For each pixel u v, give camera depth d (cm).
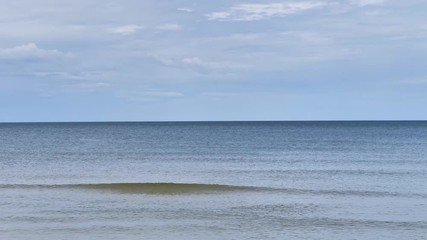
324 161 6131
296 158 6562
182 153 7438
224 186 3738
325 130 18625
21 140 11462
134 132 17075
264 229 2434
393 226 2508
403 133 15025
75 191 3528
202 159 6469
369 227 2489
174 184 3756
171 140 11400
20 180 4325
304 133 15600
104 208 2945
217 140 11356
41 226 2450
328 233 2366
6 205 3016
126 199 3247
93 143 10181
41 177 4562
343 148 8431
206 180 4438
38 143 10169
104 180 4422
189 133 15912
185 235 2298
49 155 7025
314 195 3459
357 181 4266
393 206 3056
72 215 2730
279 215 2775
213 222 2581
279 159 6431
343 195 3469
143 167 5503
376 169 5184
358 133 15262
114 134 15212
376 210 2930
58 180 4366
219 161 6194
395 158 6412
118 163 5928
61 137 13100
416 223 2573
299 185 4028
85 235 2273
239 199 3278
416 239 2256
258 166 5594
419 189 3775
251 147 8819
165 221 2594
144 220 2614
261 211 2886
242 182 4269
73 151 7838
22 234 2283
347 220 2648
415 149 8025
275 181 4312
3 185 3778
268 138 12244
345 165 5625
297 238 2266
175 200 3228
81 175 4759
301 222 2597
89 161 6159
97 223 2530
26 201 3155
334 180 4347
